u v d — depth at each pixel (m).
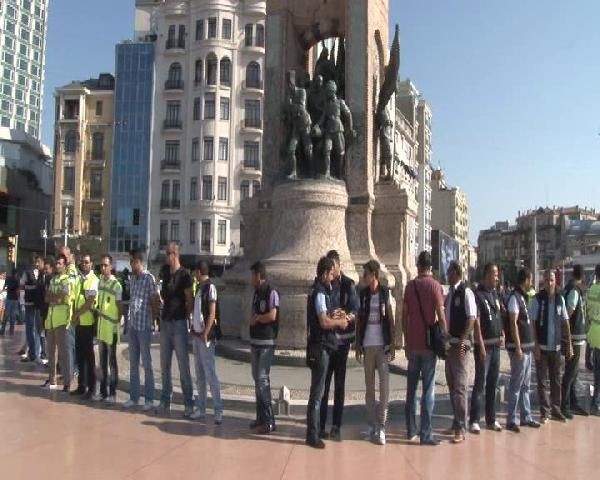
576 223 91.25
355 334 6.56
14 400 7.78
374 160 12.70
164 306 7.28
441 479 5.12
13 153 54.16
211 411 7.37
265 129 13.42
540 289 7.92
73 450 5.60
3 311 16.42
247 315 11.41
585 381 10.75
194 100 49.12
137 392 7.60
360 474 5.18
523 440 6.59
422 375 6.38
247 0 49.38
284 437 6.28
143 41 53.53
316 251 11.15
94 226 51.56
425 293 6.39
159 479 4.85
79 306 8.52
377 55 13.42
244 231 13.30
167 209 49.03
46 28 84.69
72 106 52.22
